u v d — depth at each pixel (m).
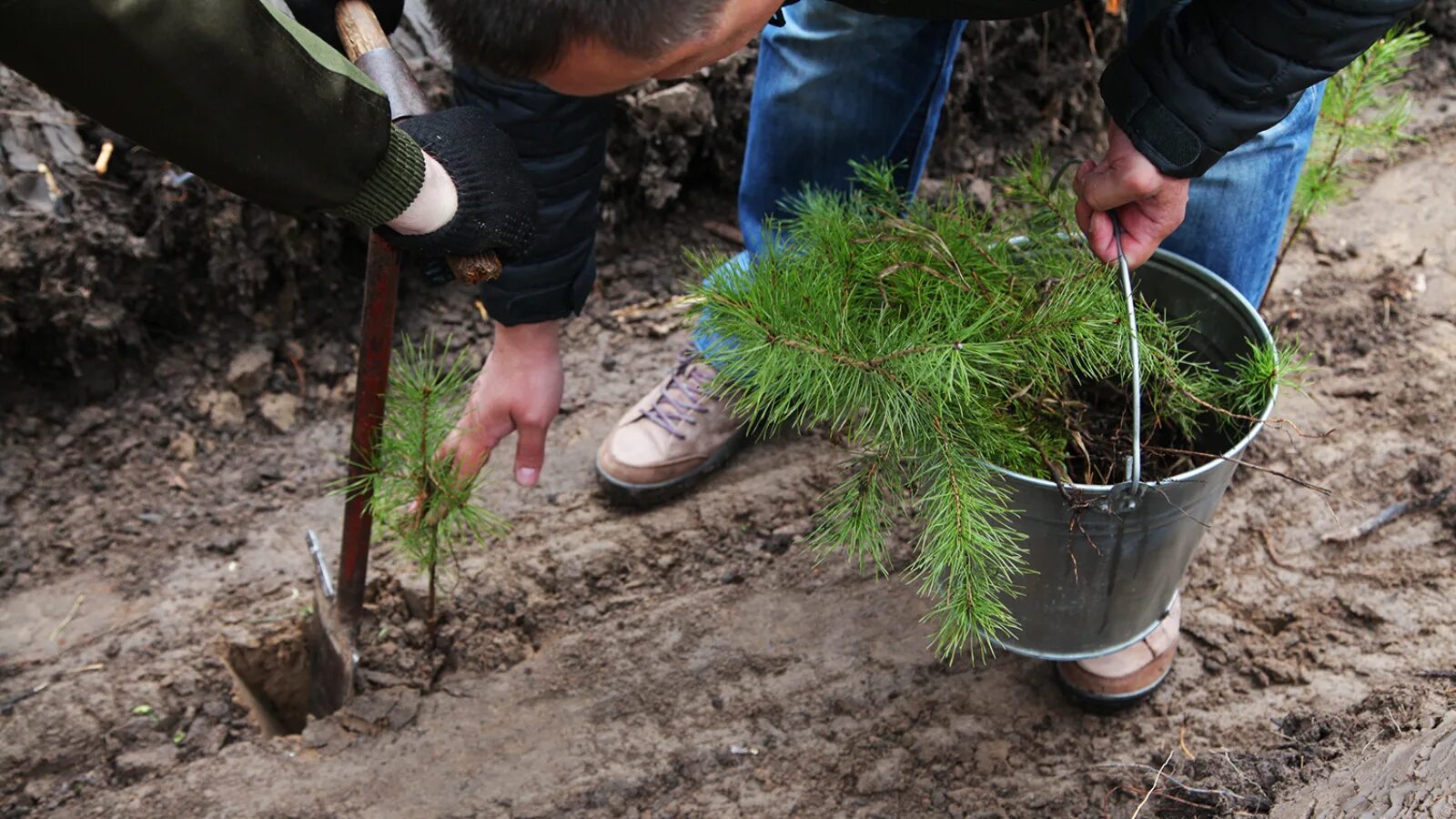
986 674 1.95
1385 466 2.19
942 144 2.87
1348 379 2.38
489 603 2.10
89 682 1.96
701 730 1.92
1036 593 1.62
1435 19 3.19
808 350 1.46
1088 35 2.93
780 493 2.25
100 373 2.39
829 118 1.99
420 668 2.02
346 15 1.37
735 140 2.75
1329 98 2.17
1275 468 2.22
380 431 1.70
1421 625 1.93
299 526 2.23
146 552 2.18
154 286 2.39
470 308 2.61
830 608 2.08
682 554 2.17
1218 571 2.07
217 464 2.34
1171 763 1.79
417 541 1.84
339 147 1.06
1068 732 1.87
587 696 1.98
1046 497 1.46
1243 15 1.25
